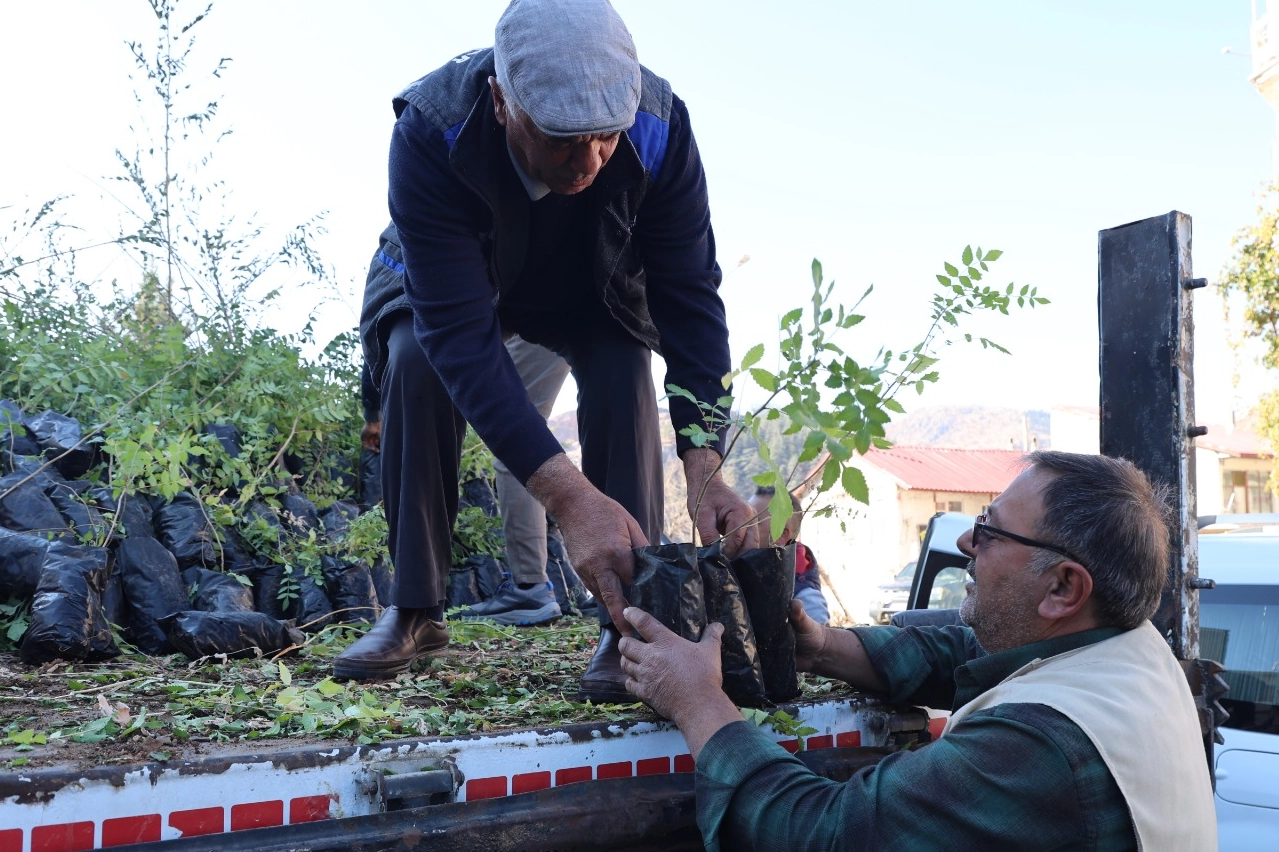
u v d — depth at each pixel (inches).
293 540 173.6
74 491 150.9
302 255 247.9
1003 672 78.5
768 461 70.7
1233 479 1537.9
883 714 88.6
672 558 79.2
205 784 58.5
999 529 78.8
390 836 60.3
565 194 94.7
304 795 61.2
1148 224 95.2
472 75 93.4
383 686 95.8
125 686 93.8
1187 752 71.5
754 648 81.3
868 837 66.1
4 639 121.4
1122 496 75.8
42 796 54.6
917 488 1320.1
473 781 66.2
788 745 80.7
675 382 104.3
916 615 110.3
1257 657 165.5
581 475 87.2
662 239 105.1
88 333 241.4
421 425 104.9
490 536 218.2
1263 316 850.1
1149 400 94.3
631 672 77.6
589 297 107.5
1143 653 74.6
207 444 179.9
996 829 64.7
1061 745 66.0
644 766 74.4
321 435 221.1
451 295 92.0
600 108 82.4
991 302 92.4
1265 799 155.6
